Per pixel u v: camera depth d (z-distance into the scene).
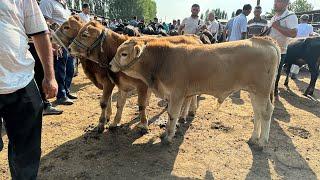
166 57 4.71
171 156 4.77
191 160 4.67
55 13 6.54
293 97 8.67
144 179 4.14
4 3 2.31
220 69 4.60
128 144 5.13
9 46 2.33
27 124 2.62
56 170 4.29
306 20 12.15
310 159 4.86
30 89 2.59
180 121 6.09
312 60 8.70
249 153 4.95
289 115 6.98
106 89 5.41
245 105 7.50
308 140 5.59
